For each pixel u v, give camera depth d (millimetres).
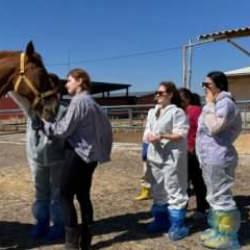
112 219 6480
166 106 5500
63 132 4672
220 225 5141
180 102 5613
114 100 42750
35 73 4859
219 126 4867
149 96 43062
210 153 5035
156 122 5516
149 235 5699
